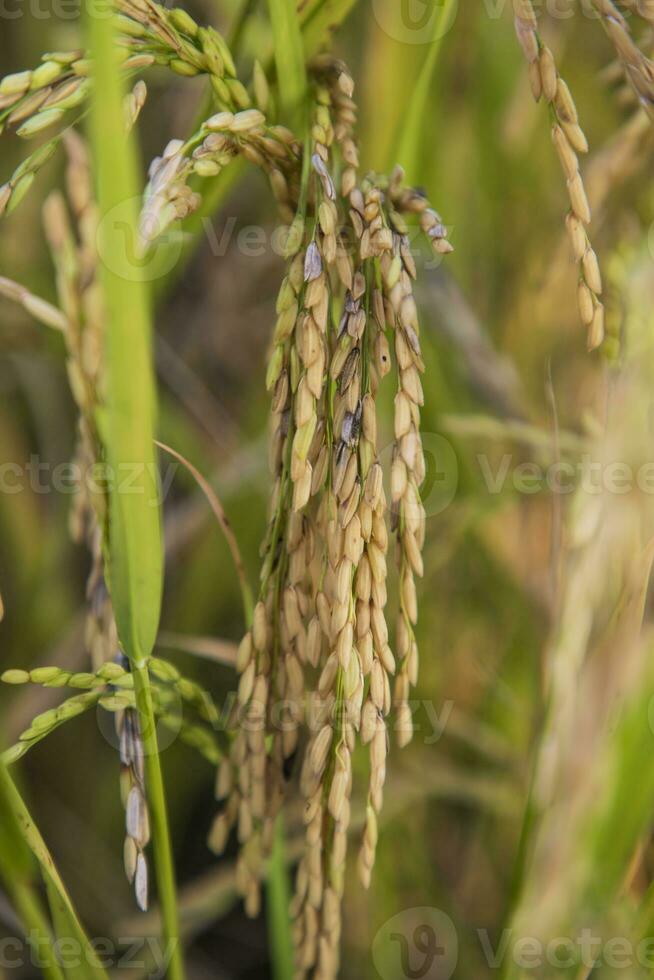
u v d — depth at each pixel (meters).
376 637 0.57
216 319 0.80
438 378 0.68
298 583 0.59
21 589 0.74
